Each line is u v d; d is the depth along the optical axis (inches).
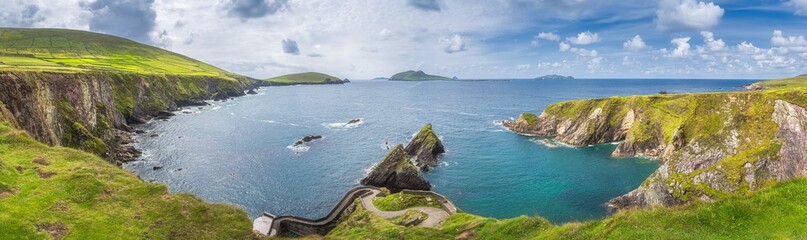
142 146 3821.4
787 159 2228.1
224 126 5098.4
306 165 3267.7
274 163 3307.1
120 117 4734.3
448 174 3053.6
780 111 2650.1
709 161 2536.9
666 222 893.8
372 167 3228.3
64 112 3159.5
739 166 2154.3
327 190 2709.2
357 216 1838.1
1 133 1830.7
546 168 3189.0
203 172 3021.7
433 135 3612.2
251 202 2488.9
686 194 2150.6
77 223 1294.3
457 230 1332.4
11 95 2456.9
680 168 2470.5
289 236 2050.9
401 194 2055.9
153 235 1332.4
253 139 4266.7
